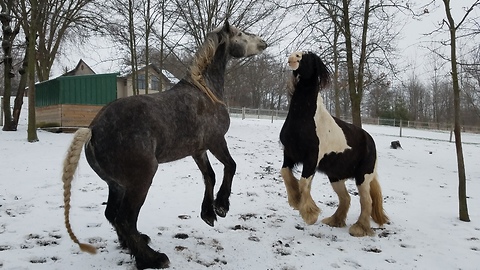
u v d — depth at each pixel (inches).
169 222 202.7
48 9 732.7
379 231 208.4
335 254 172.1
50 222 192.7
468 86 936.3
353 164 206.5
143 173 135.6
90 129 134.3
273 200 256.7
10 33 554.9
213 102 162.7
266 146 544.4
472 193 318.7
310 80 188.9
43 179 276.5
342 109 1972.2
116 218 139.5
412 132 1079.6
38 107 615.2
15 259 148.2
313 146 187.5
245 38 184.4
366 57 496.7
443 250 182.5
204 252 164.7
